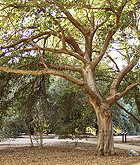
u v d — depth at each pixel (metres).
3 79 12.11
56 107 16.39
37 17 9.61
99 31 13.58
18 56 10.54
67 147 15.11
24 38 11.55
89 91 10.20
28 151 12.97
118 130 26.06
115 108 21.95
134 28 13.95
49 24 9.93
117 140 22.59
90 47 12.77
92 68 12.10
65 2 9.66
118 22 10.97
